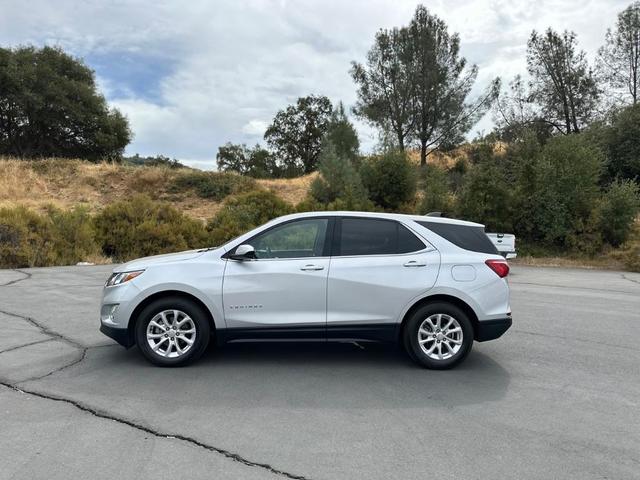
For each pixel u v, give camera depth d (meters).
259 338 5.72
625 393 5.16
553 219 20.12
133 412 4.47
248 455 3.74
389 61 36.09
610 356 6.45
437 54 35.16
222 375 5.51
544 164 20.30
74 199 24.73
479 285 5.82
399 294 5.72
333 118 28.59
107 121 40.25
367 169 24.23
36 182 25.45
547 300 10.62
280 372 5.65
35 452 3.72
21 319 7.82
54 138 40.09
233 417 4.41
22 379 5.23
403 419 4.44
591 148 21.16
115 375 5.43
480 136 35.50
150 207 17.91
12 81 35.50
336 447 3.89
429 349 5.84
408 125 35.91
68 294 9.99
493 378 5.56
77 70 40.53
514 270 16.86
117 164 29.52
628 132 27.30
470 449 3.89
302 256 5.87
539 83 36.62
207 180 27.78
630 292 12.01
